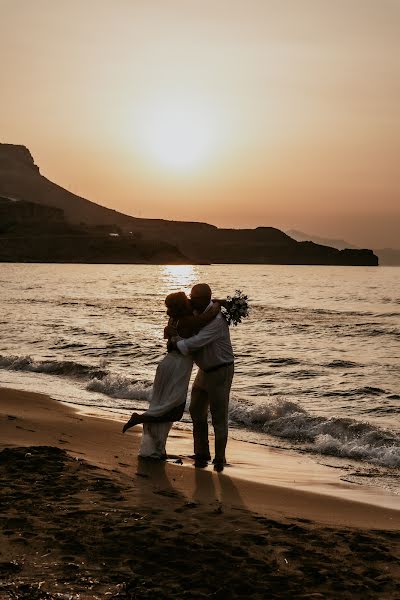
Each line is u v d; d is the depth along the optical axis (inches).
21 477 220.1
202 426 287.4
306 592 143.0
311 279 5123.0
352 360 792.3
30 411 388.2
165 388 277.1
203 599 136.6
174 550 161.9
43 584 137.4
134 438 322.3
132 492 214.1
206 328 274.5
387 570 158.9
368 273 7824.8
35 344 863.1
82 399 470.3
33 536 164.9
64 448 281.6
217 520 190.5
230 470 275.4
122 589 137.9
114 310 1594.5
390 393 565.6
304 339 1050.7
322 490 252.2
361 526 201.3
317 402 525.3
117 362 719.7
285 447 343.3
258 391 574.2
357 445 345.4
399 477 285.1
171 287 3203.7
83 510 187.9
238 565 155.4
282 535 180.5
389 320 1449.3
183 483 239.3
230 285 3710.6
